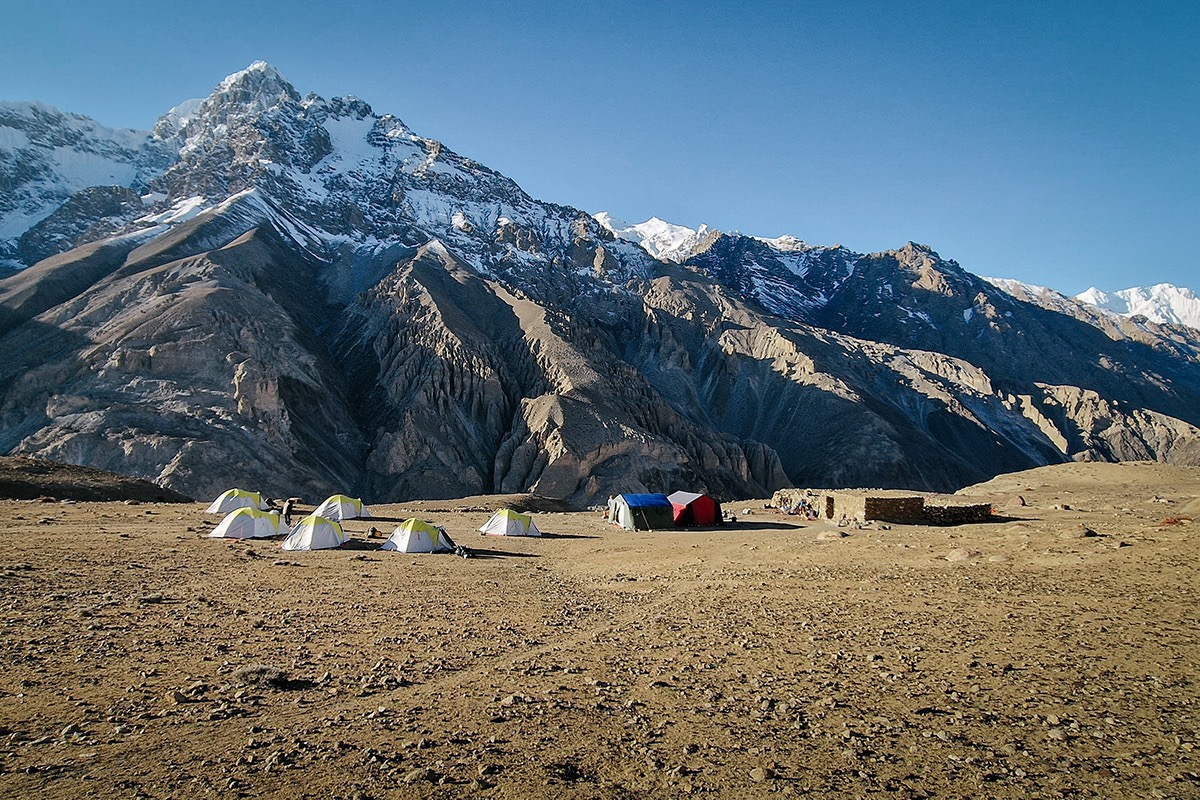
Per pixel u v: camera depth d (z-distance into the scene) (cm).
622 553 3231
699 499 4709
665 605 1917
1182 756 842
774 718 1011
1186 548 1997
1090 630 1377
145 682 1170
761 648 1390
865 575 2173
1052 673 1155
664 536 4122
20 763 843
